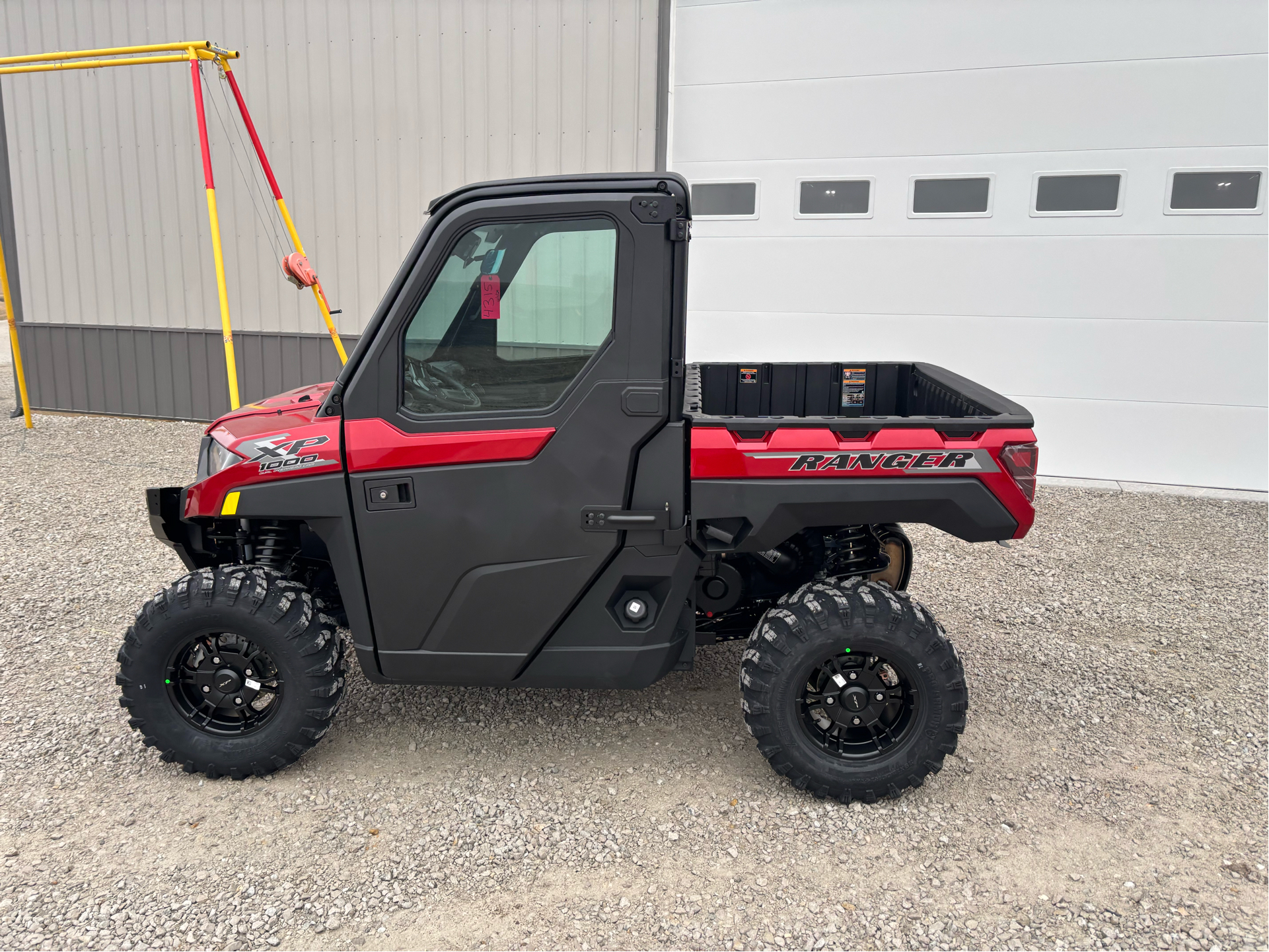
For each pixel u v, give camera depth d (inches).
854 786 100.8
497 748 115.6
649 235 92.0
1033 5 236.1
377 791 105.4
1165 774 110.7
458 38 284.2
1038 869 92.1
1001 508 97.9
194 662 109.5
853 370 151.6
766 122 260.7
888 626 97.1
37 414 353.1
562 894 88.0
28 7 317.7
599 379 94.7
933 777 109.3
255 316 323.6
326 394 123.5
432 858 93.4
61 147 327.0
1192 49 228.2
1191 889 88.8
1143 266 242.7
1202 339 243.4
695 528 99.2
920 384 144.7
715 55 261.3
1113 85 234.8
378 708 126.2
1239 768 112.0
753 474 96.0
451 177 294.7
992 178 247.4
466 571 99.6
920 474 96.6
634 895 87.9
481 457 96.7
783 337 272.2
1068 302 249.8
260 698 122.0
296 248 254.2
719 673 139.4
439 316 95.9
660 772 110.0
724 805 103.0
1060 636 154.3
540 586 99.4
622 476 96.3
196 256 323.3
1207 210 235.5
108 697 128.4
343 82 297.1
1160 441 252.5
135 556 190.7
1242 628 157.8
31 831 97.2
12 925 82.9
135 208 325.1
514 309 95.0
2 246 325.7
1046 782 108.4
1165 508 233.9
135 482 252.2
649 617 102.0
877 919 84.7
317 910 85.5
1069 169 241.9
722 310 275.1
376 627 102.9
